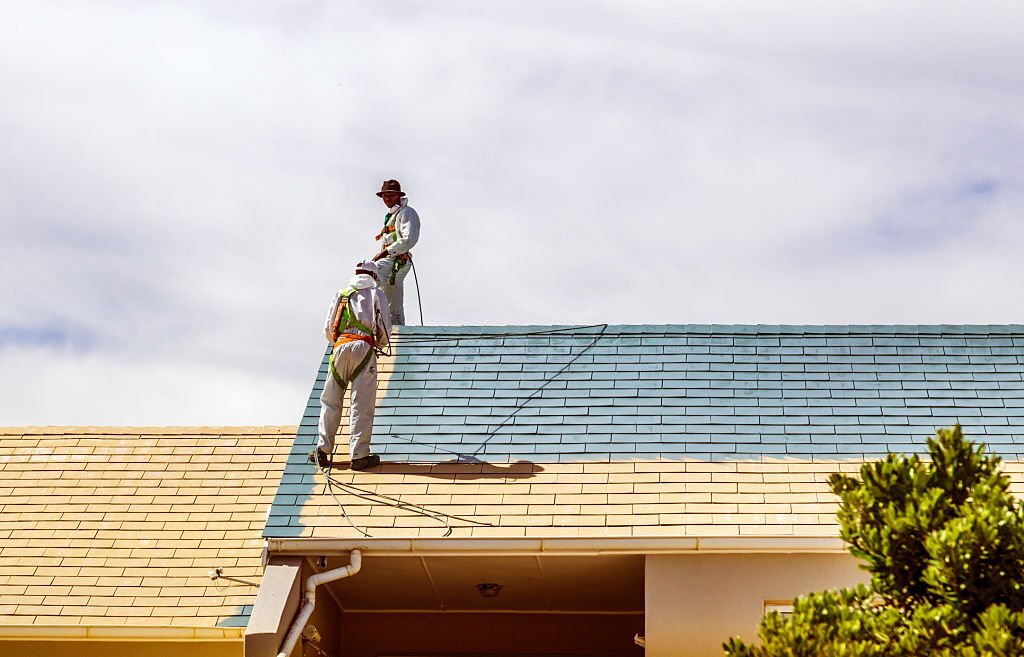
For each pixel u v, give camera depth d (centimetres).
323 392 1375
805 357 1442
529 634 1454
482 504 1282
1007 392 1392
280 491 1317
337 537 1241
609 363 1454
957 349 1443
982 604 884
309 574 1257
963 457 962
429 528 1256
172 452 1523
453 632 1459
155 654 1290
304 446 1383
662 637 1184
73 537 1403
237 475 1485
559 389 1425
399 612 1466
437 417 1402
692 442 1341
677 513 1255
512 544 1220
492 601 1429
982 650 841
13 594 1323
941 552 885
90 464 1513
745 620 1184
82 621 1287
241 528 1406
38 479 1495
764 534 1222
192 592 1322
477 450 1355
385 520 1270
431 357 1483
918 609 896
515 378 1446
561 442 1354
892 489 958
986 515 884
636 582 1335
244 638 1162
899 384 1405
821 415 1370
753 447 1333
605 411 1391
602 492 1287
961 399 1385
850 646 891
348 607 1457
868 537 937
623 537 1216
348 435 1401
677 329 1486
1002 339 1451
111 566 1361
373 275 1417
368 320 1381
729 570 1203
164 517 1429
